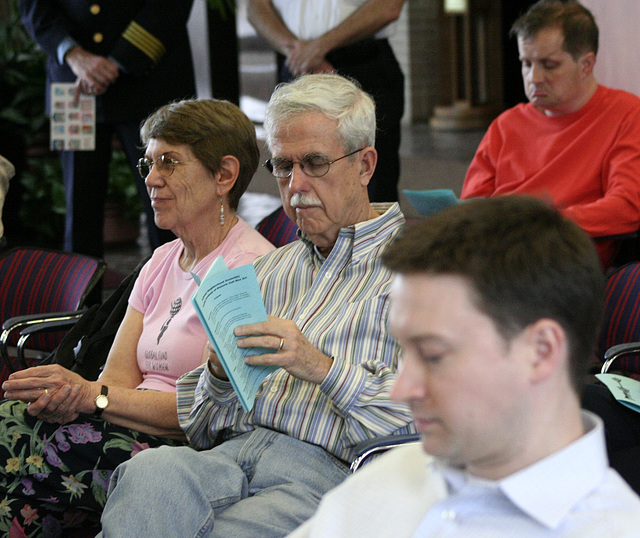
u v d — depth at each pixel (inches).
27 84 649.6
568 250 84.0
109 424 207.3
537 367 82.4
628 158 310.8
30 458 200.7
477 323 81.4
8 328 270.8
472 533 87.0
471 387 81.7
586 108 320.8
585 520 83.2
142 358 231.1
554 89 317.1
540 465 84.4
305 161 196.5
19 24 659.4
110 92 402.9
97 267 294.0
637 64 426.6
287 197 203.8
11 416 205.3
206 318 159.8
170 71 412.5
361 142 197.8
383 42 388.8
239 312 167.5
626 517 82.7
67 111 400.8
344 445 179.6
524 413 83.3
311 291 199.6
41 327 270.5
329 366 174.1
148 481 165.8
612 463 163.3
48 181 647.1
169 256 240.5
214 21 698.2
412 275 84.7
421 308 83.2
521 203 88.4
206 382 189.3
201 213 229.5
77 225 424.8
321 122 194.5
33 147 663.8
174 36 407.8
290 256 212.1
